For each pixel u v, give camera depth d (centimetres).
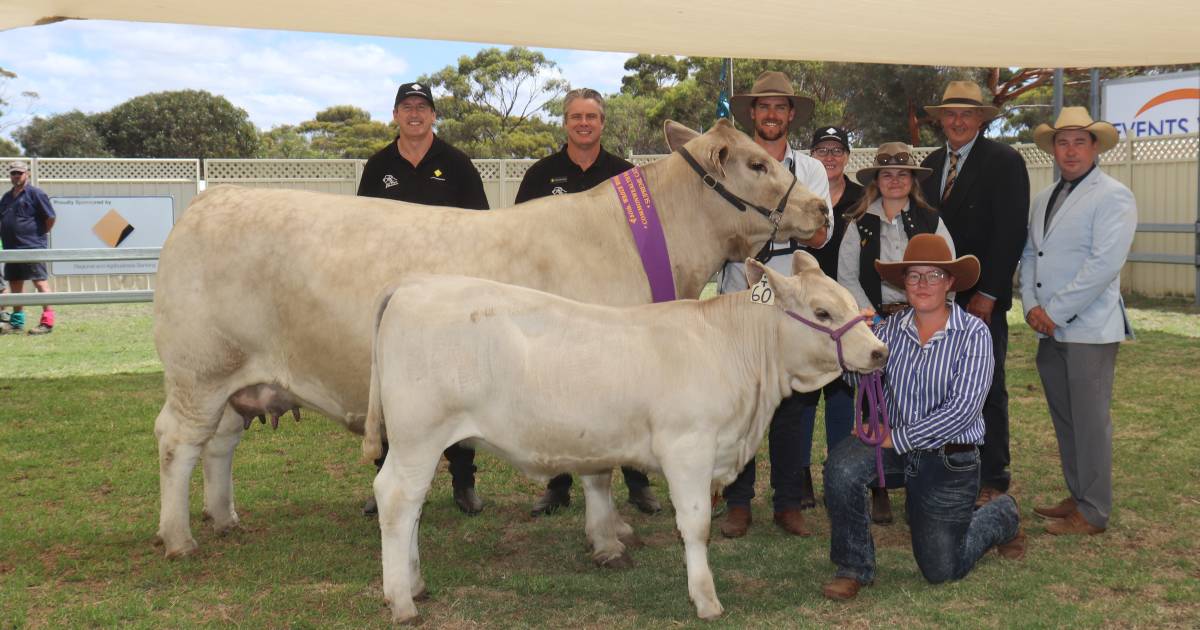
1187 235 1480
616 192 460
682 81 4628
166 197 1641
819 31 612
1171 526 509
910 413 428
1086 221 498
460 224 441
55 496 584
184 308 446
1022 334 1191
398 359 377
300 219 441
